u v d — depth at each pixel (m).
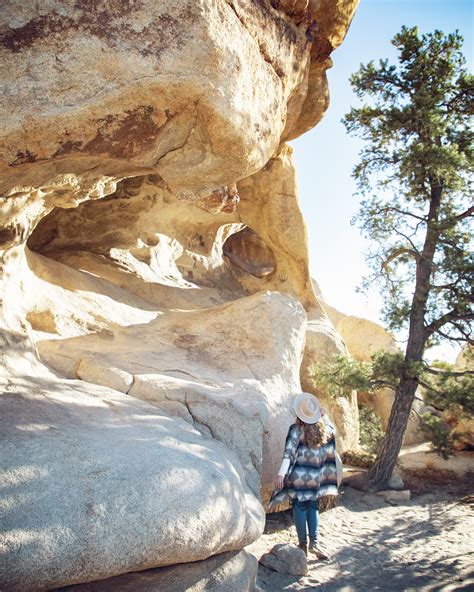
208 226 11.28
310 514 5.07
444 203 8.73
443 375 8.06
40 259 6.81
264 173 10.69
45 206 5.04
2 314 4.69
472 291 8.02
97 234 8.72
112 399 4.66
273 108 5.09
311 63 8.02
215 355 6.71
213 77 4.18
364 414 13.62
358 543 5.64
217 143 4.49
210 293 10.40
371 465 9.16
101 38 3.79
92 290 7.17
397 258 9.06
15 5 3.57
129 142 4.22
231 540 3.79
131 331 6.79
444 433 8.73
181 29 4.02
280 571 4.66
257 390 6.05
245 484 4.64
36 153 3.83
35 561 2.79
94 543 3.03
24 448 3.31
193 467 3.82
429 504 7.61
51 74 3.67
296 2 5.34
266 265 12.73
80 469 3.32
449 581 4.71
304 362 9.84
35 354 4.89
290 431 5.10
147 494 3.38
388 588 4.51
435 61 8.73
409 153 8.28
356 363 8.62
